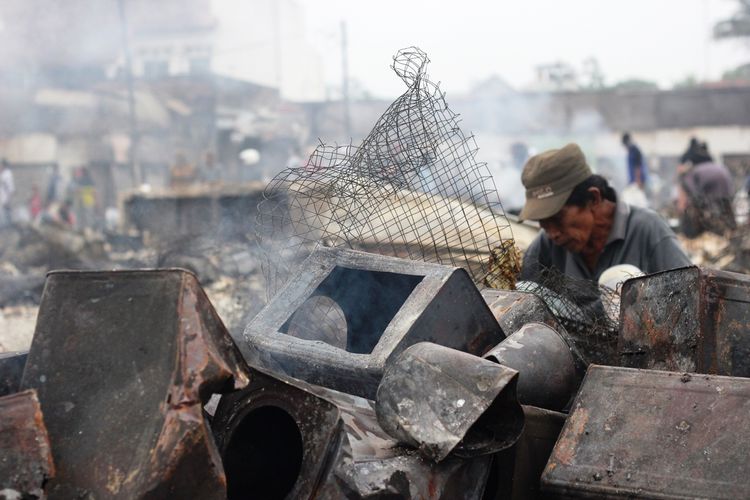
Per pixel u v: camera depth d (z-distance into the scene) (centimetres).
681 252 404
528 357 253
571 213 401
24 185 2880
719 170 1010
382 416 219
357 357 248
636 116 4025
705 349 258
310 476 201
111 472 183
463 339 262
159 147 3033
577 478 221
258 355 280
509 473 236
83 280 211
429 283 262
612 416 229
